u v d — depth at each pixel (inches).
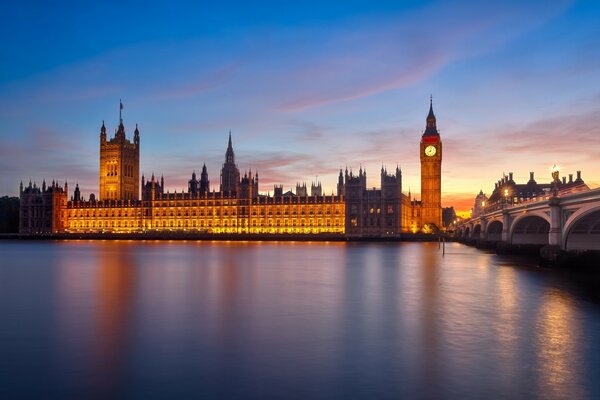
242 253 5054.1
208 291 2102.6
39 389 924.0
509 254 4375.0
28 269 3179.1
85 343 1226.6
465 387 928.9
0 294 2032.5
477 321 1459.2
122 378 976.3
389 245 7367.1
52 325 1422.2
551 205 2896.2
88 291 2118.6
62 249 6077.8
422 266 3329.2
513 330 1346.0
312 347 1183.6
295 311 1624.0
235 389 919.7
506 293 2011.6
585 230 2994.6
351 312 1601.9
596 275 2694.4
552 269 2910.9
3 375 995.3
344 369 1025.5
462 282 2391.7
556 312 1595.7
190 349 1168.2
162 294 2018.9
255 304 1761.8
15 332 1341.0
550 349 1160.8
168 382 954.7
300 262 3732.8
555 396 889.5
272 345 1200.8
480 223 6441.9
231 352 1144.2
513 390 914.7
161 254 4872.0
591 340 1239.5
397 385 938.7
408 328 1371.8
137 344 1214.9
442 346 1189.7
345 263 3631.9
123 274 2837.1
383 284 2329.0
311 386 933.8
